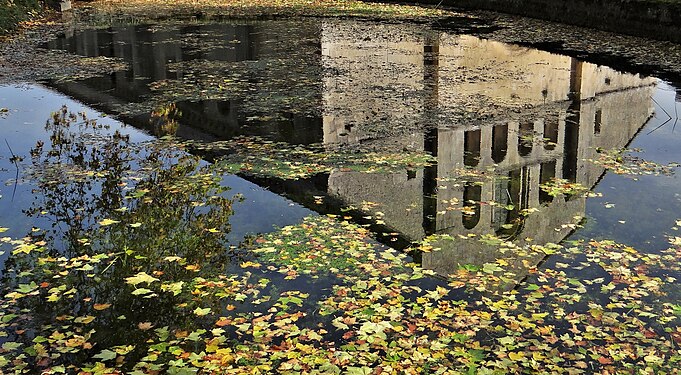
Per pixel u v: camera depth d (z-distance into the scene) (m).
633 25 24.00
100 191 9.73
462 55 21.52
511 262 7.94
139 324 6.47
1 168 10.63
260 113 14.15
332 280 7.41
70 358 5.93
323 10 35.75
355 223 8.90
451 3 37.25
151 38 24.64
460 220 9.14
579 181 10.65
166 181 10.16
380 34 25.95
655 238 8.54
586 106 15.66
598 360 5.93
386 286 7.29
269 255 7.92
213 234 8.46
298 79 17.77
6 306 6.69
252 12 34.62
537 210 9.29
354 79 17.88
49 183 9.98
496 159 12.11
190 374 5.63
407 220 9.05
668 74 18.12
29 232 8.36
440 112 14.47
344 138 12.59
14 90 16.05
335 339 6.30
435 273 7.70
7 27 25.64
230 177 10.43
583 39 24.00
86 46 22.48
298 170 10.69
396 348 6.07
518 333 6.38
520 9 32.34
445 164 11.31
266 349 6.02
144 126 13.23
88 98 15.57
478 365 5.84
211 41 24.00
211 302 6.90
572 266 7.84
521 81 17.83
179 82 17.31
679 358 5.96
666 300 7.00
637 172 10.99
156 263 7.68
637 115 14.70
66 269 7.46
